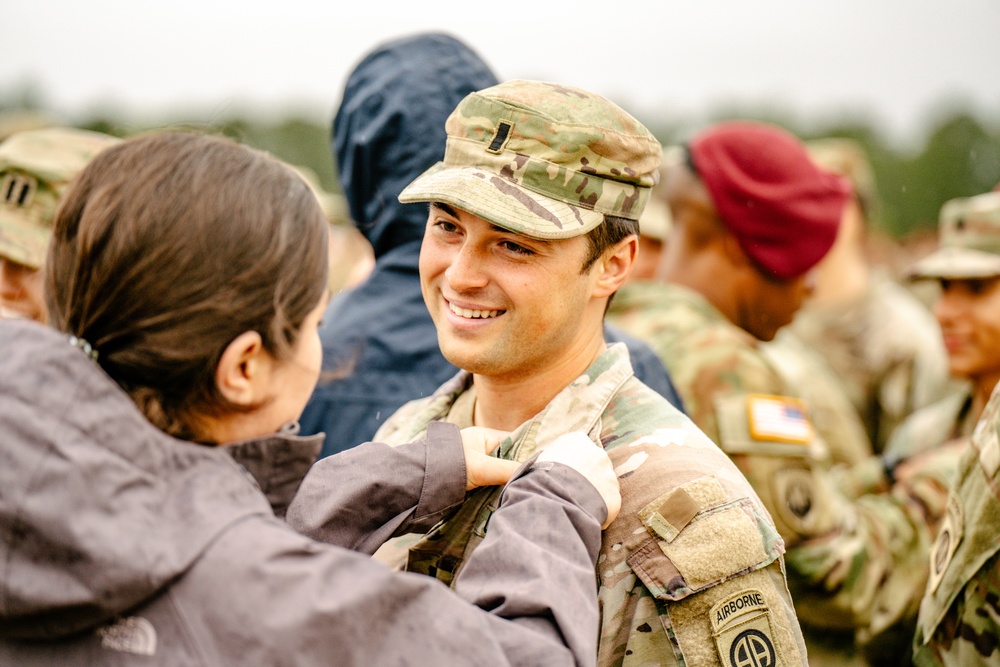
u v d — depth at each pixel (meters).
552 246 1.21
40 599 0.81
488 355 1.25
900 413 4.12
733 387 2.11
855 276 4.39
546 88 1.26
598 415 1.27
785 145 2.47
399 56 2.14
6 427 0.83
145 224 0.90
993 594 1.49
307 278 0.98
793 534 2.00
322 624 0.85
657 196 3.28
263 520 0.90
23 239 1.97
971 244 2.50
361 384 1.88
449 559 1.26
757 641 1.14
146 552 0.83
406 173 2.05
